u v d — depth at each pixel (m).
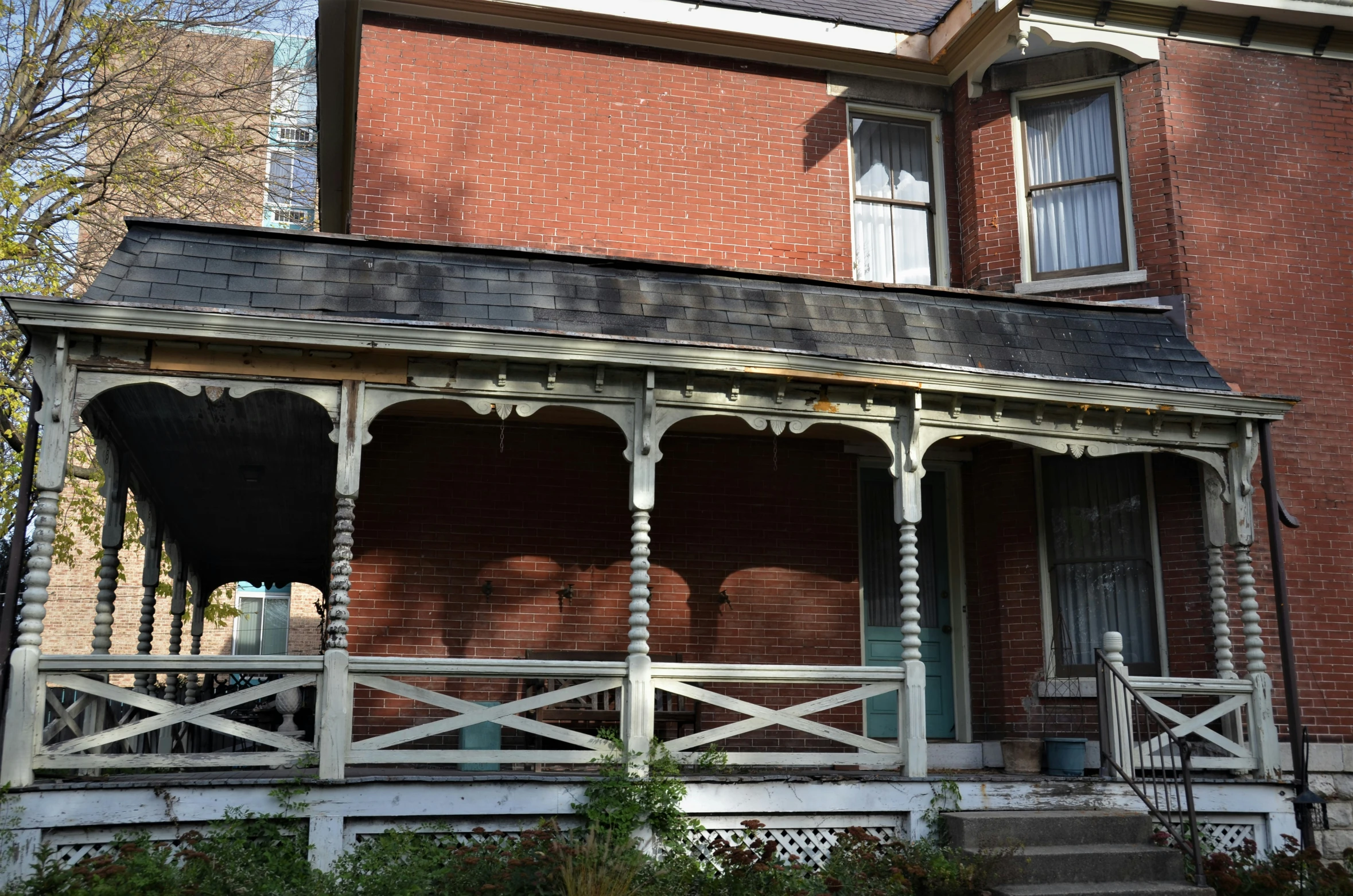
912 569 9.33
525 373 8.85
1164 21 12.31
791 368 9.13
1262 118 12.42
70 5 17.39
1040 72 12.79
